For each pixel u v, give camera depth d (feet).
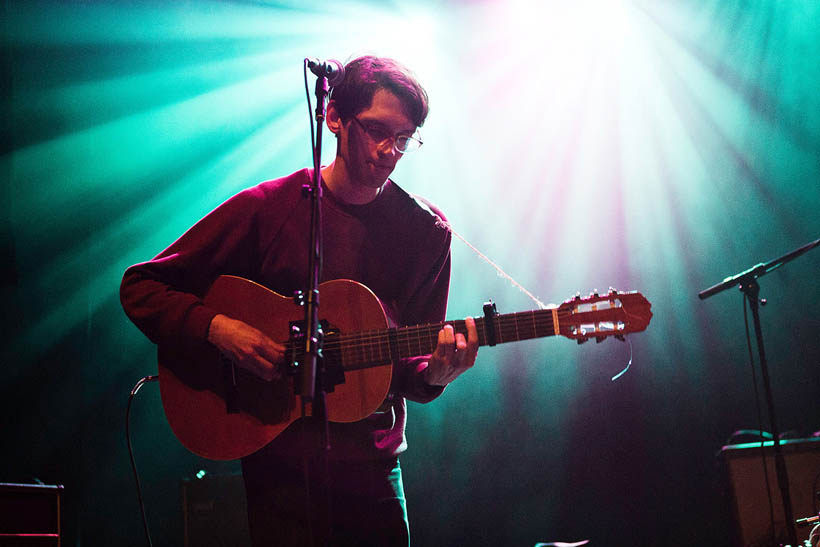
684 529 24.76
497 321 8.19
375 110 8.18
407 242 8.91
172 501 22.41
